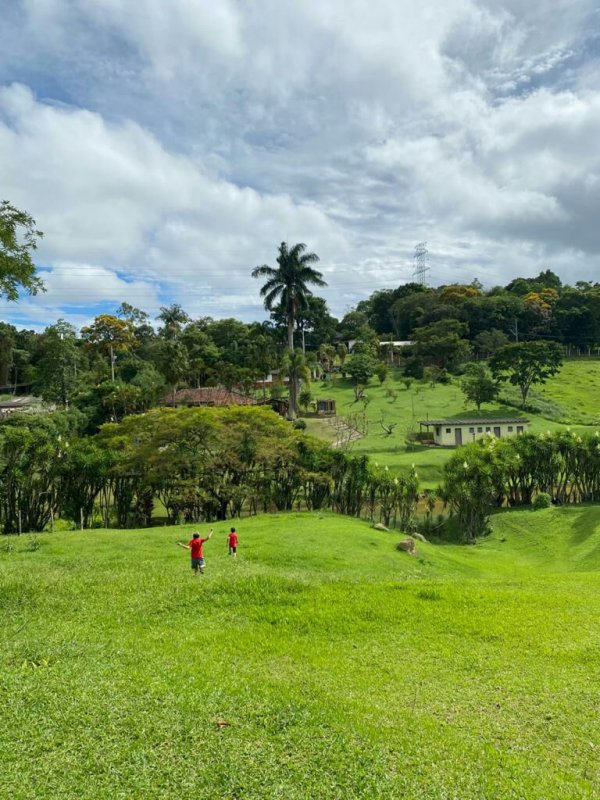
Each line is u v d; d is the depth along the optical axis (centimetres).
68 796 661
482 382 7562
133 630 1330
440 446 6203
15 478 3238
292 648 1266
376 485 3747
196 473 3481
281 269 7481
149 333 12238
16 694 912
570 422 7231
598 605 1723
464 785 732
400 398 8512
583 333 11581
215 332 11375
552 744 874
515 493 4025
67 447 3453
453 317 11825
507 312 11831
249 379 8575
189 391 7694
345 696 1002
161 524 3669
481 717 955
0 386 10100
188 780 703
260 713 888
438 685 1087
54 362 8031
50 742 773
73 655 1124
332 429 6931
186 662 1120
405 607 1616
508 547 3359
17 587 1597
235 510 3756
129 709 877
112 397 6844
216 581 1722
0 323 10212
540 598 1795
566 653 1280
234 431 3800
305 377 7344
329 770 741
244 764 742
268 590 1695
